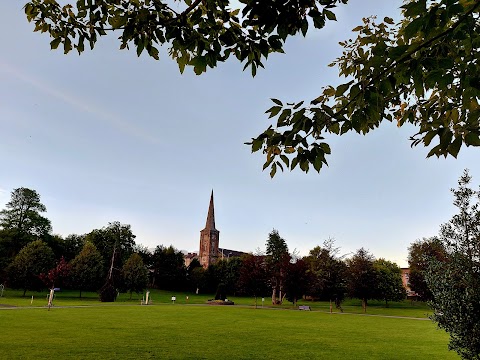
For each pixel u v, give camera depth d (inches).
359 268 1720.0
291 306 1935.3
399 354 532.4
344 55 217.3
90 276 2004.2
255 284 1927.9
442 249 323.0
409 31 93.6
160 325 805.9
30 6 171.6
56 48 179.0
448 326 307.3
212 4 142.7
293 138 126.8
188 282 3216.0
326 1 122.6
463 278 300.0
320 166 130.6
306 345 593.3
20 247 2241.6
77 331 657.6
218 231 4736.7
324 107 119.4
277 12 123.8
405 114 174.2
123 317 960.3
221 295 1998.0
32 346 497.4
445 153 116.0
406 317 1358.3
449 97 147.3
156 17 158.4
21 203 2331.4
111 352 473.4
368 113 118.0
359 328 897.5
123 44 165.2
